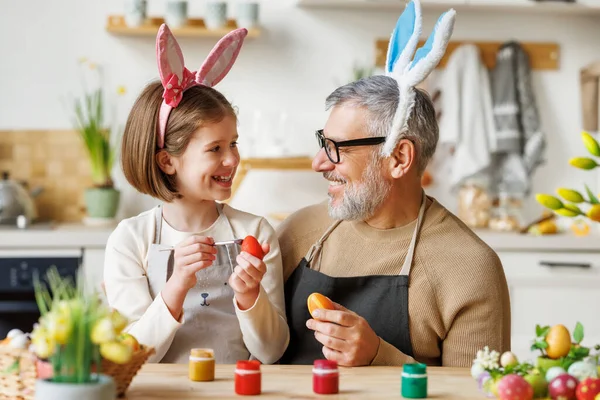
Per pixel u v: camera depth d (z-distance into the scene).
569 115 4.46
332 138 2.00
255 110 4.30
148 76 4.25
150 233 2.04
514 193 4.37
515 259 3.90
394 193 2.00
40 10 4.20
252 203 4.35
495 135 4.31
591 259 3.92
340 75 4.33
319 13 4.31
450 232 2.01
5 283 3.67
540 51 4.42
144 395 1.42
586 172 4.46
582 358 1.45
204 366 1.52
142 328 1.80
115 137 4.25
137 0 4.04
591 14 4.43
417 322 1.93
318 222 2.17
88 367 1.27
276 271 2.06
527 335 3.89
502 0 4.14
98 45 4.23
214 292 2.00
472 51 4.32
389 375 1.62
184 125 1.96
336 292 2.00
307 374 1.60
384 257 2.00
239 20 4.11
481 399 1.43
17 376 1.34
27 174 4.25
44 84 4.22
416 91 2.01
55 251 3.71
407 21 2.06
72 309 1.26
